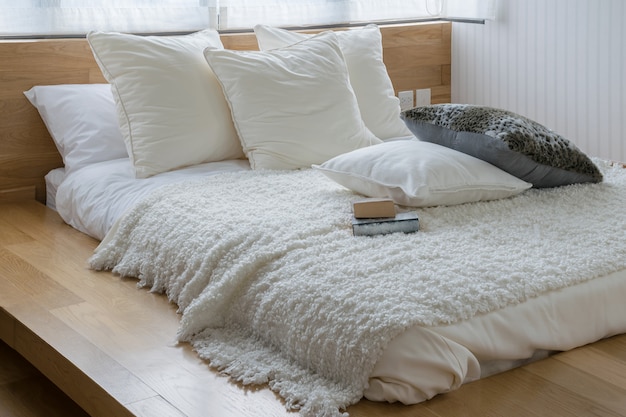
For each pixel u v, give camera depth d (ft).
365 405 5.67
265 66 9.89
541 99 12.71
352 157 8.43
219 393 5.93
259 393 5.92
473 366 5.79
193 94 9.78
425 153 8.18
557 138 8.46
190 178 9.14
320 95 10.00
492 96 13.48
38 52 10.39
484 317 5.93
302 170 9.66
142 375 6.22
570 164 8.44
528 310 6.10
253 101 9.71
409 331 5.65
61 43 10.52
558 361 6.21
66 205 9.68
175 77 9.73
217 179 9.01
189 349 6.67
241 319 6.85
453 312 5.82
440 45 13.82
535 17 12.57
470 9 13.37
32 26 10.46
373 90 11.20
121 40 9.70
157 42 9.87
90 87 10.48
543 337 6.11
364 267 6.40
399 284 6.09
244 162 10.08
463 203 8.05
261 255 6.82
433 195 7.73
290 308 6.25
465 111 8.63
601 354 6.31
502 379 5.95
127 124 9.61
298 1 12.38
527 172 8.34
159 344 6.75
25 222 9.84
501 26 13.11
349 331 5.79
